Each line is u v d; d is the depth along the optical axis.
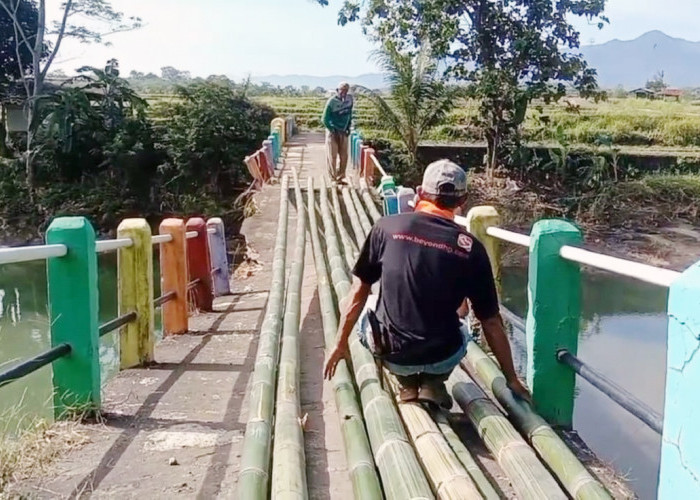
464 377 3.75
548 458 2.86
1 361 9.22
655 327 9.70
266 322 4.91
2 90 26.67
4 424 3.73
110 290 14.07
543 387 3.36
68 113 23.61
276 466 2.83
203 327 6.23
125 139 23.72
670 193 18.53
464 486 2.55
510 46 19.48
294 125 28.38
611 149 21.22
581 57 19.62
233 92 27.22
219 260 8.10
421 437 3.00
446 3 18.97
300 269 6.78
